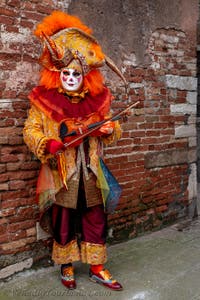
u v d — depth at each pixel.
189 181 5.45
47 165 3.43
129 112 3.65
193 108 5.38
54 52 3.25
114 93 4.42
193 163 5.48
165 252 4.36
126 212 4.64
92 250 3.60
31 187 3.77
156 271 3.90
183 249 4.45
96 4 4.18
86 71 3.39
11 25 3.52
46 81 3.38
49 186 3.39
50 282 3.67
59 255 3.56
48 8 3.77
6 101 3.54
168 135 5.07
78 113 3.40
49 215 3.75
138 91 4.66
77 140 3.29
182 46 5.14
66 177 3.39
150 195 4.91
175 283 3.68
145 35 4.68
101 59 3.46
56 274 3.83
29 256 3.80
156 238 4.79
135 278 3.76
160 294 3.49
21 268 3.75
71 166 3.41
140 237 4.81
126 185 4.61
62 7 3.88
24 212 3.74
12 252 3.68
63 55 3.28
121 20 4.43
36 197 3.74
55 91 3.40
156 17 4.79
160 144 4.98
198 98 7.39
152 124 4.85
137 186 4.74
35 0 3.66
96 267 3.66
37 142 3.21
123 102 4.51
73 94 3.38
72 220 3.61
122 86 4.48
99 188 3.55
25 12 3.60
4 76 3.52
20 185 3.69
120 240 4.62
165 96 4.98
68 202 3.44
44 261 3.92
